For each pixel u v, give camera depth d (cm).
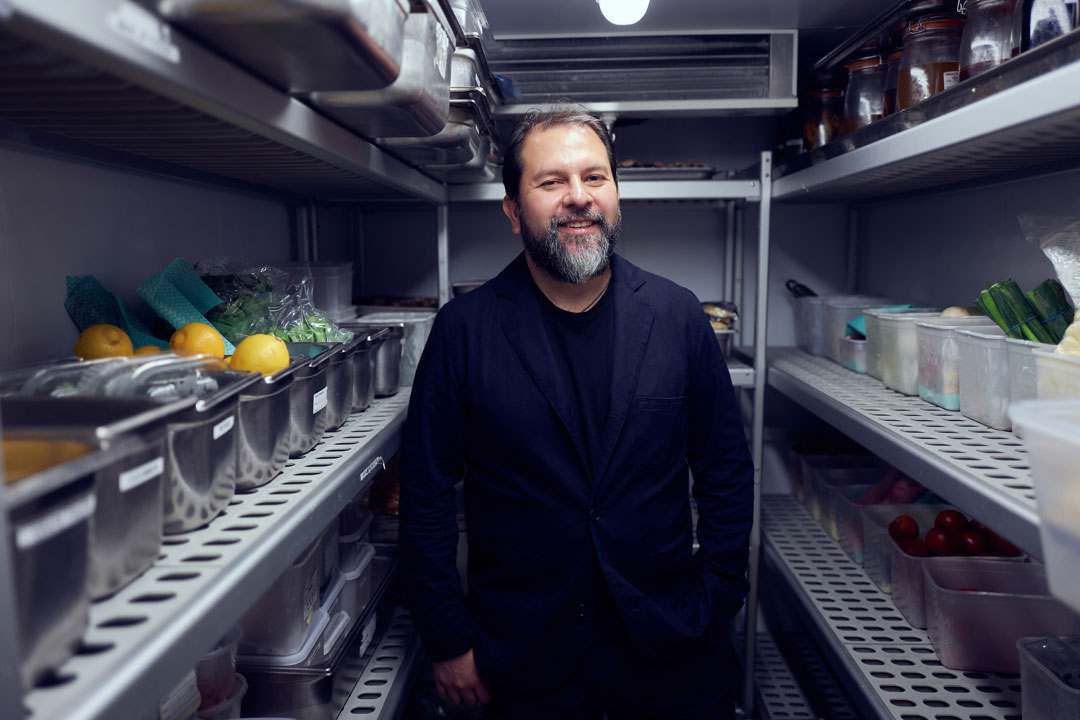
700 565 137
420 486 129
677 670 125
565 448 124
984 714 123
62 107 75
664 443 127
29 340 101
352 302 216
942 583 147
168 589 62
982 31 110
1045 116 79
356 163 111
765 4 181
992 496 87
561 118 125
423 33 92
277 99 79
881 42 163
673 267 250
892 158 119
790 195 188
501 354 126
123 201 121
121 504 59
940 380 138
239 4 57
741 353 233
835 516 203
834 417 145
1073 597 63
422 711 181
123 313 103
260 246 178
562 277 125
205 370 84
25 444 55
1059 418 71
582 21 195
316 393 108
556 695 123
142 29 53
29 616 46
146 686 51
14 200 98
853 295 235
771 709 194
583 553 122
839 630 153
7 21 41
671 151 245
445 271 209
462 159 148
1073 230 105
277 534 75
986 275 179
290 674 113
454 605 127
